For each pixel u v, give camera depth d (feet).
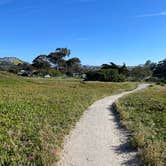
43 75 565.94
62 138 63.21
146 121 85.97
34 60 638.94
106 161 50.47
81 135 68.69
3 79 224.53
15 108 88.84
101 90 235.20
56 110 94.79
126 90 272.72
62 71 646.33
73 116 91.15
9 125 66.85
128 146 59.36
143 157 49.65
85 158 51.83
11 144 52.39
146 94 204.54
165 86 358.64
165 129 73.31
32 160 46.32
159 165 45.47
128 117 92.48
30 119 75.82
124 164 49.11
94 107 124.36
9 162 44.62
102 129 76.43
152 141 59.98
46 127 67.92
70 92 179.22
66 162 49.47
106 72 401.70
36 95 138.00
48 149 52.03
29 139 57.00
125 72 516.32
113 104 136.67
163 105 124.57
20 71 598.34
